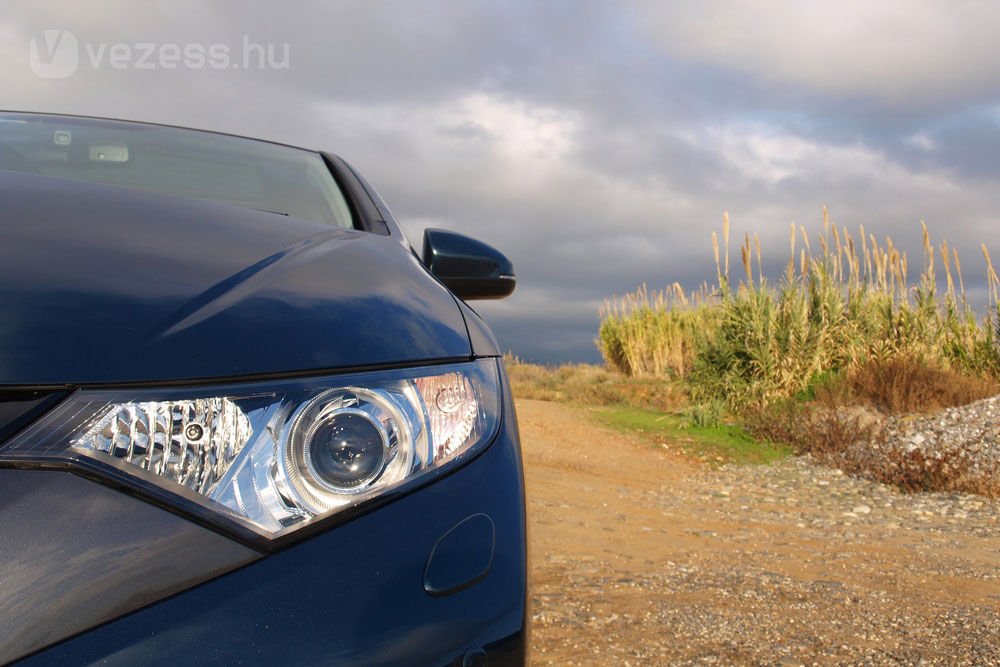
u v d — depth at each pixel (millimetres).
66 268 996
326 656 818
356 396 948
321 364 956
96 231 1146
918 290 11477
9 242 1045
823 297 11203
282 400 900
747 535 5230
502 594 967
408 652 865
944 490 7348
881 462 8242
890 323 11367
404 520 925
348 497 899
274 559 845
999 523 6023
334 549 873
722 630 3045
